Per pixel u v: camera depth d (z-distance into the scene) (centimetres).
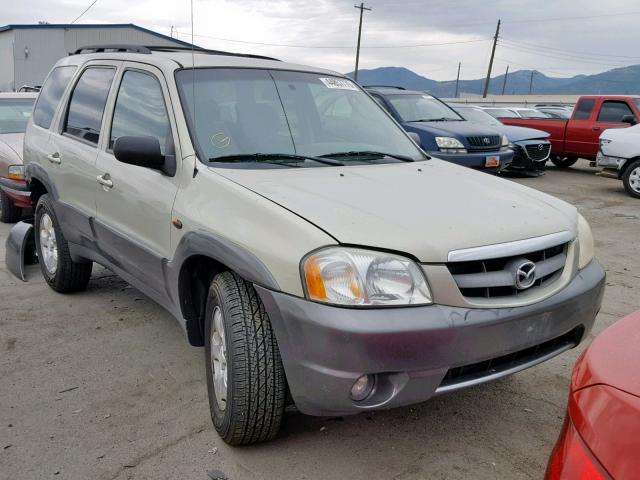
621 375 152
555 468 153
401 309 242
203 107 349
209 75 371
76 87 485
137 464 281
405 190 309
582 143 1394
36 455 288
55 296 515
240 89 373
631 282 577
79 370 377
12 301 502
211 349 303
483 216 282
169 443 297
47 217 513
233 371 269
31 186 542
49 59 4006
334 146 378
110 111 414
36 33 3947
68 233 466
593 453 143
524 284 266
